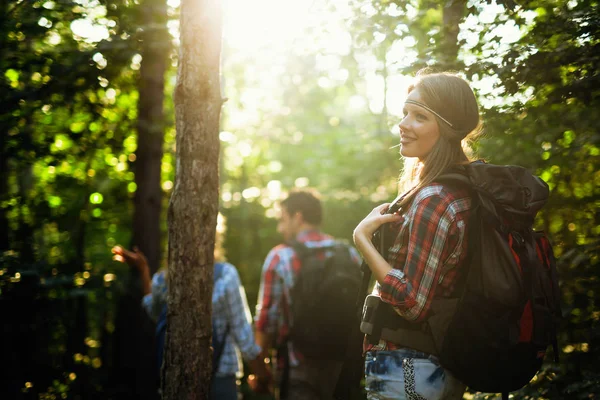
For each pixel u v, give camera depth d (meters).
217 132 2.57
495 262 1.81
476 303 1.79
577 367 2.94
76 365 4.65
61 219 4.98
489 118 3.10
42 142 4.19
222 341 3.58
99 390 4.95
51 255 4.78
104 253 5.59
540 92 3.03
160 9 4.20
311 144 11.64
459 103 1.96
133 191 5.46
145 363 5.04
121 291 4.81
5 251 3.99
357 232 1.96
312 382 3.97
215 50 2.54
